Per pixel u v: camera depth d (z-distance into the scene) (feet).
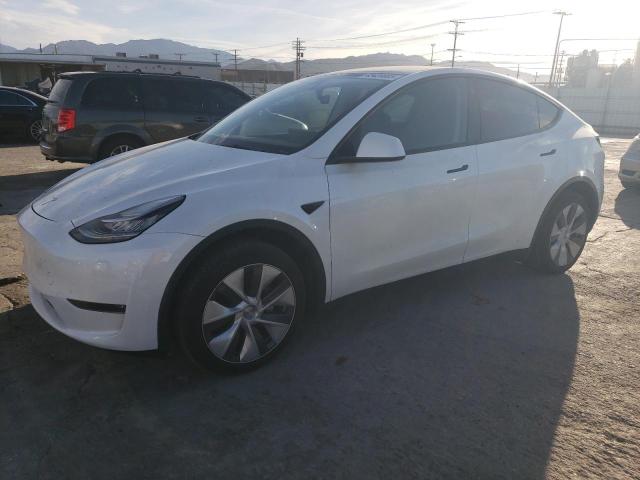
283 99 12.53
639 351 10.75
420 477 7.22
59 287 8.50
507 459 7.58
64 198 9.64
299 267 10.03
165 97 27.68
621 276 14.94
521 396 9.09
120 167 10.57
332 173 9.95
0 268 13.91
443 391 9.19
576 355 10.51
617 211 23.32
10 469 7.17
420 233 11.28
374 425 8.25
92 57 123.85
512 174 12.66
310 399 8.88
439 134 11.68
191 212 8.51
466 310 12.42
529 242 13.79
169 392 8.99
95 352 10.14
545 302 12.99
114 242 8.21
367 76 12.12
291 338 10.06
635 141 27.81
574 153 14.23
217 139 11.71
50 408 8.50
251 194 9.04
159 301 8.35
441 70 12.14
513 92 13.48
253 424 8.22
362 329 11.37
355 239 10.27
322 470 7.30
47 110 26.84
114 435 7.90
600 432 8.22
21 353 10.05
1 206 21.36
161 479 7.07
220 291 8.84
